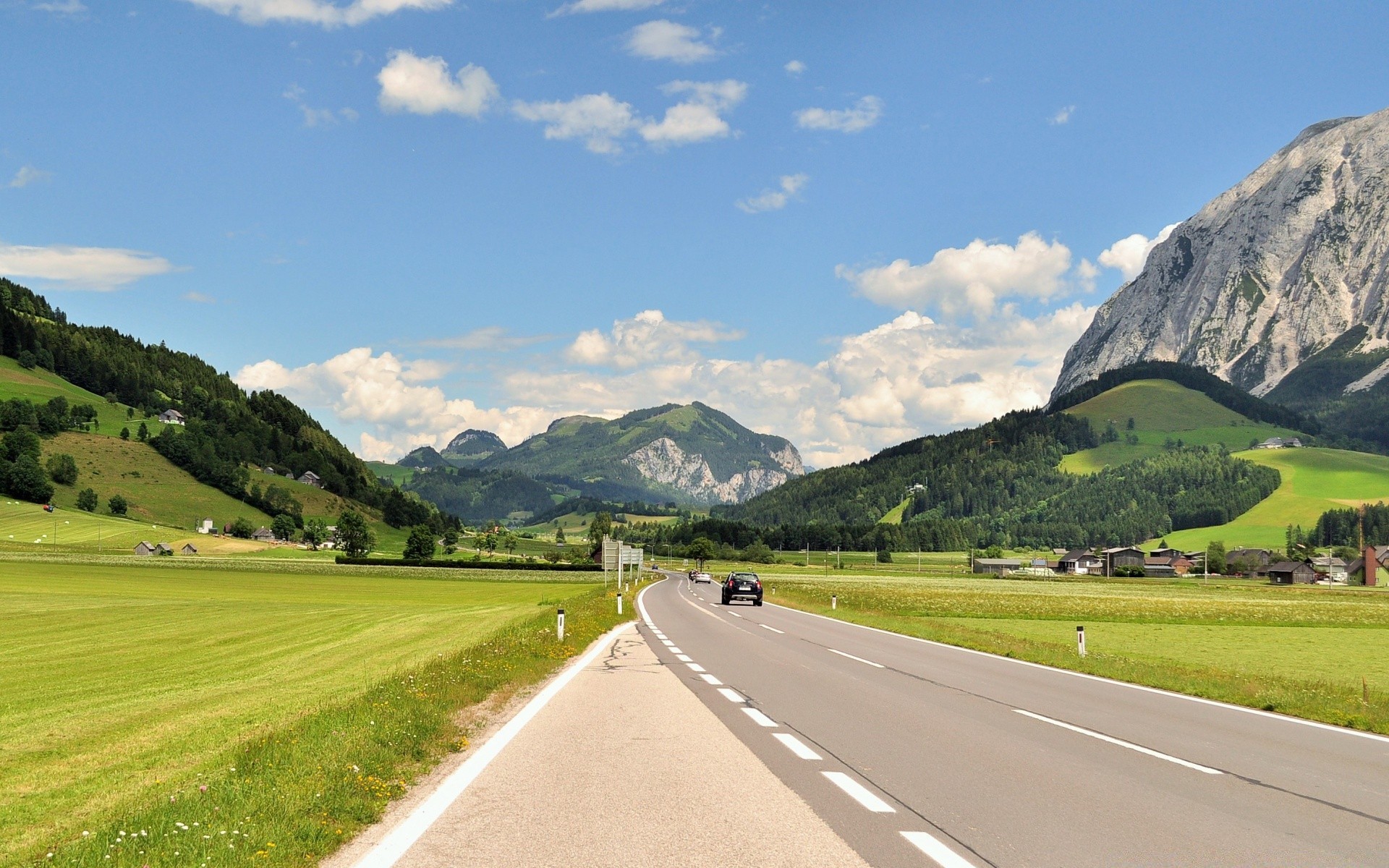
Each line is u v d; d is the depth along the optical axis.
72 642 31.38
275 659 25.83
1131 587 132.62
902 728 13.03
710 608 50.91
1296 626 55.81
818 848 7.25
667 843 7.36
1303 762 11.26
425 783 9.52
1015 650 27.34
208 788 8.81
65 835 8.32
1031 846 7.38
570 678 18.72
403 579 104.31
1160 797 9.19
